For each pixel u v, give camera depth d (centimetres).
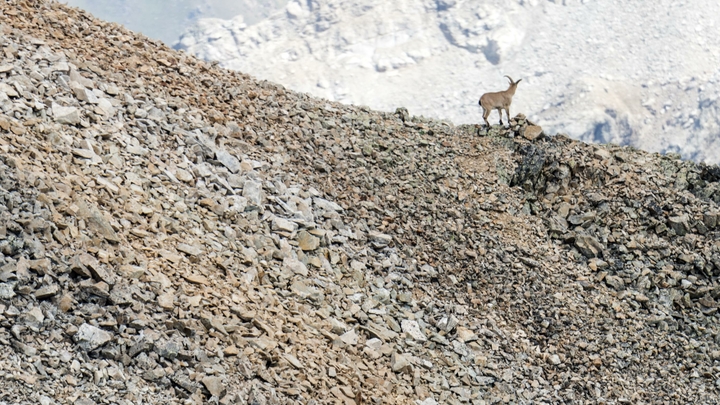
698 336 5962
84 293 3631
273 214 5209
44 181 3991
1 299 3397
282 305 4453
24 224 3691
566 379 5162
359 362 4406
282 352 4053
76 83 5069
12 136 4184
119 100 5281
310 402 3828
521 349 5275
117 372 3422
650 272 6231
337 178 5991
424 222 5950
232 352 3841
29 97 4647
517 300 5641
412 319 5066
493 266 5831
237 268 4469
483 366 4975
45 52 5200
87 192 4222
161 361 3591
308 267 4969
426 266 5572
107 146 4750
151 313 3762
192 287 4075
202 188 5000
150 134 5150
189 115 5622
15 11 5609
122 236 4106
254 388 3722
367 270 5241
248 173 5438
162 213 4503
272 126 6200
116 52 5922
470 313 5378
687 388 5512
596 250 6319
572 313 5694
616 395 5184
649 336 5794
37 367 3250
